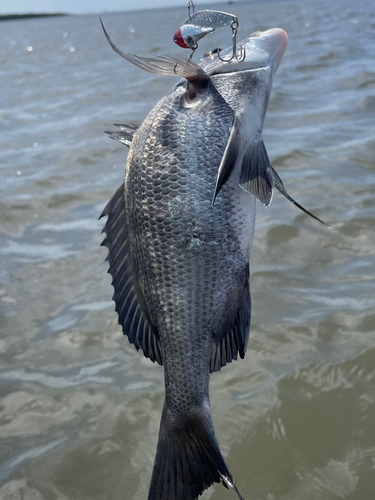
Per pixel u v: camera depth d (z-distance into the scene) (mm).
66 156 2391
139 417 1080
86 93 3723
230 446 1009
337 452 984
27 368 1221
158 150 529
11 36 14125
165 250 535
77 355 1249
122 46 7000
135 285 564
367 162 2025
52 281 1509
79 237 1709
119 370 1198
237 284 554
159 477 557
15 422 1087
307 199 1790
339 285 1387
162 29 10961
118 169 2201
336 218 1658
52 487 958
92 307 1391
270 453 993
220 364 571
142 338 571
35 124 3027
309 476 949
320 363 1151
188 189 524
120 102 3346
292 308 1319
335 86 3203
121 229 562
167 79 3859
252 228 552
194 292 542
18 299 1441
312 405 1066
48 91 3982
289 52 4723
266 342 1223
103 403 1112
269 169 537
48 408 1112
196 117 530
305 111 2754
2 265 1599
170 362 557
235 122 523
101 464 994
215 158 527
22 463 1002
